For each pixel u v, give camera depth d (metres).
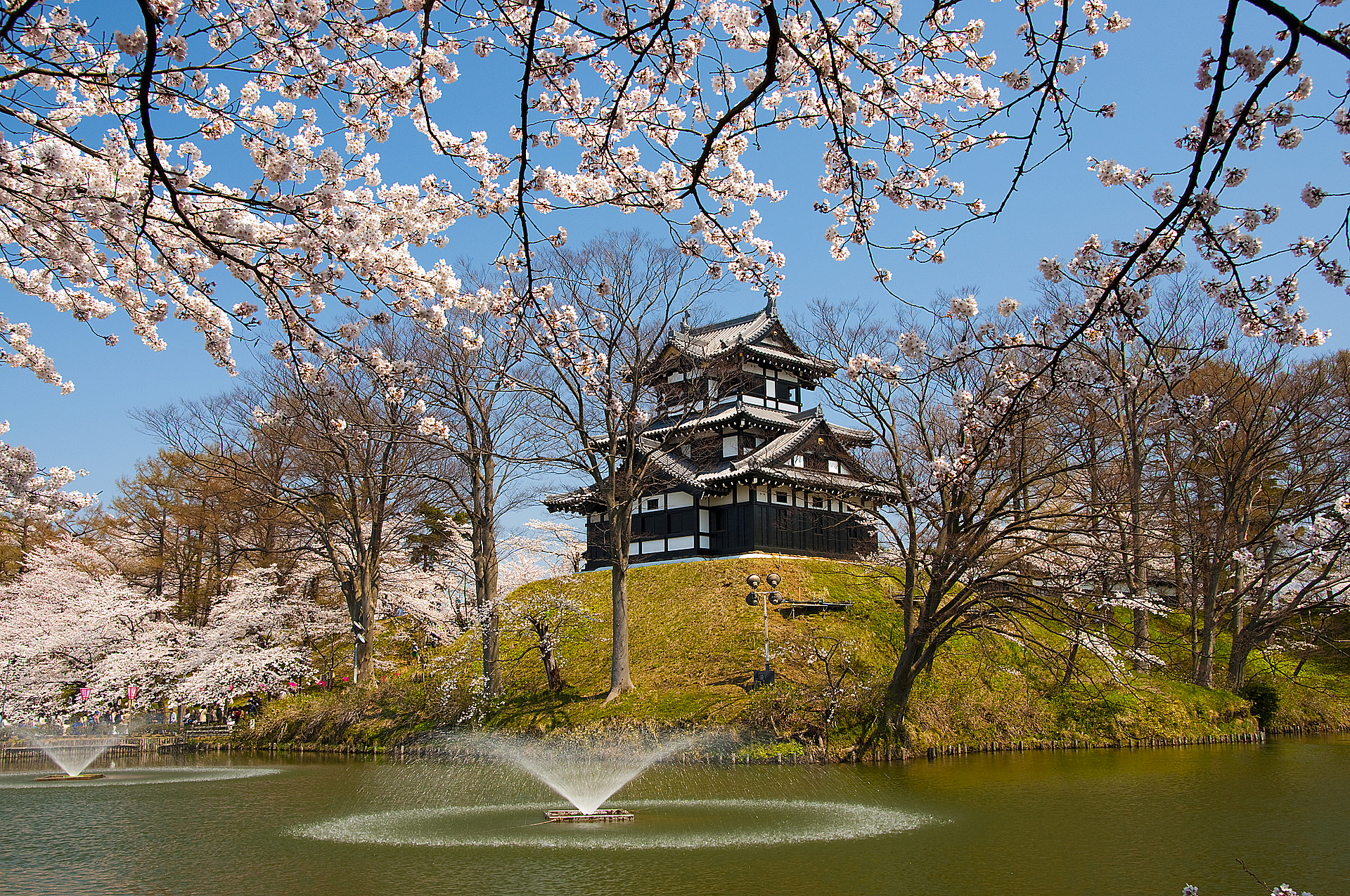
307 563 41.78
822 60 7.67
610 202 8.82
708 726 25.59
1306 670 39.62
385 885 11.93
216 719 40.06
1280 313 6.56
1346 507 13.27
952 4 6.21
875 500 33.19
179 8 6.72
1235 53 5.55
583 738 26.48
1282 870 12.20
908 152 7.86
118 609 38.69
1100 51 7.03
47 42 6.97
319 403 29.70
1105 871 12.24
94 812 18.25
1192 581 35.94
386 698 32.12
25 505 12.59
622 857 13.26
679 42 7.89
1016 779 20.86
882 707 25.02
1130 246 7.39
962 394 13.05
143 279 8.33
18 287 9.19
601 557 44.59
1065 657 24.52
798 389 48.25
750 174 8.88
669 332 38.53
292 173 7.13
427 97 7.78
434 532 47.28
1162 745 28.36
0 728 37.25
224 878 12.52
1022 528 23.23
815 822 15.71
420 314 8.36
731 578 37.22
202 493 39.62
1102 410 26.53
